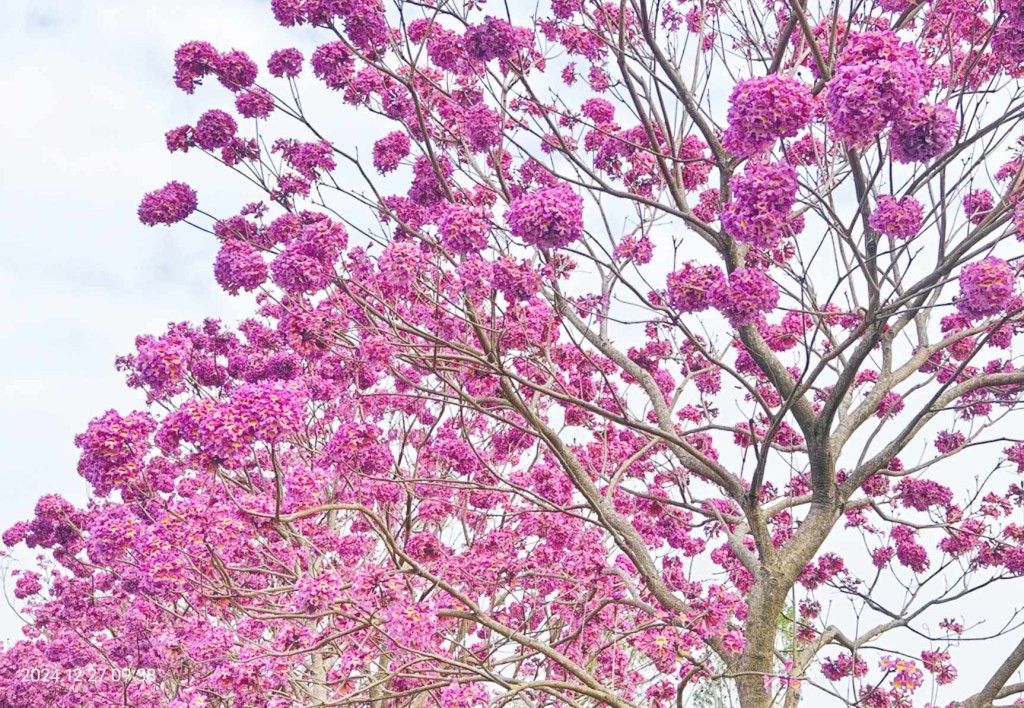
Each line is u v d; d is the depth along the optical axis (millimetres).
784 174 4363
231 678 5164
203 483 8219
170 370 4969
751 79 4363
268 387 4605
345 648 5543
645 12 6117
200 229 6738
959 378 8281
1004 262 4734
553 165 7730
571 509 6930
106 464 4762
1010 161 7402
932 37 6645
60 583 10977
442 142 7270
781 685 6461
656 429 6246
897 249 4910
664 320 6027
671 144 6875
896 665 5359
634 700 7629
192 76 6695
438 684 5438
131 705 8844
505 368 5711
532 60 6664
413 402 7895
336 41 6629
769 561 6578
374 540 7273
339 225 5832
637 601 6289
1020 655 6793
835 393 6414
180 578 4875
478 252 5320
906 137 4301
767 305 4934
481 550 7145
